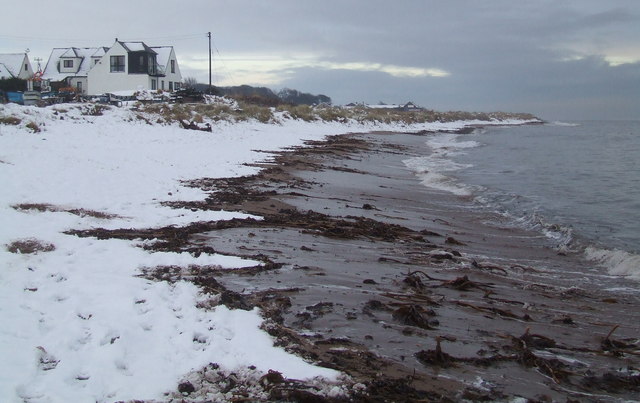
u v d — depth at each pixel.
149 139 23.56
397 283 8.26
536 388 5.26
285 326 6.36
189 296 6.94
